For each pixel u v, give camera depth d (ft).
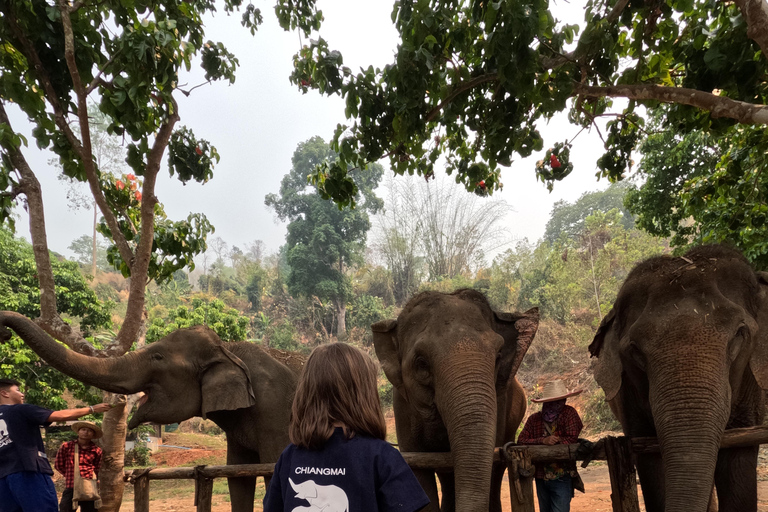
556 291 100.12
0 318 16.43
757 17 15.92
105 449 21.27
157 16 20.11
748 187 26.61
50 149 21.65
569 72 18.74
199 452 80.07
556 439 15.67
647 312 13.62
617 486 14.07
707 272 13.69
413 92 18.97
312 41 21.34
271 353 22.09
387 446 6.08
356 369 6.31
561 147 25.73
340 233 191.72
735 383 13.19
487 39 16.63
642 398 14.34
